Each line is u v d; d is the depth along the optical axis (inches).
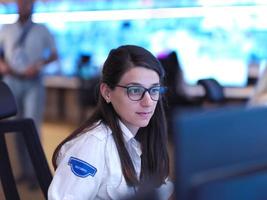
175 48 264.2
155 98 60.1
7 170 72.4
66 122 294.2
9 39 170.7
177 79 203.6
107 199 59.8
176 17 266.1
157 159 65.1
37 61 173.2
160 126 65.7
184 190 27.0
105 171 59.8
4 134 73.3
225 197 28.1
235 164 29.9
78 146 59.7
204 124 29.0
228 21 253.3
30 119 75.4
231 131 30.3
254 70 241.0
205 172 28.3
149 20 273.9
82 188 57.6
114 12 285.3
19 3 169.5
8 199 71.7
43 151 74.0
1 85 72.9
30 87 173.9
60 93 313.1
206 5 257.4
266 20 247.0
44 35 174.6
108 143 60.8
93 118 63.9
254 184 29.4
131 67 58.7
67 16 298.5
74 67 296.8
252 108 31.8
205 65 254.7
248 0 248.7
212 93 131.8
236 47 251.1
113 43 286.5
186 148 27.8
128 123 62.5
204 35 258.2
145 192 30.3
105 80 61.6
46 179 72.1
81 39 297.1
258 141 31.2
